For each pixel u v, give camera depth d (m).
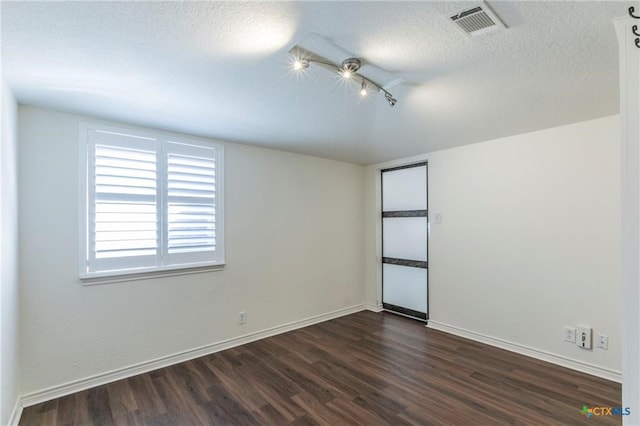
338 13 1.31
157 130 2.92
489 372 2.76
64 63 1.72
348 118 2.65
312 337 3.64
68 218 2.47
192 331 3.10
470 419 2.12
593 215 2.72
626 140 1.21
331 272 4.38
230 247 3.39
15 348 2.13
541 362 2.95
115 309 2.67
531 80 1.94
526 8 1.28
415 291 4.31
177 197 3.03
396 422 2.10
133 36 1.47
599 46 1.55
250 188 3.57
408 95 2.16
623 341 1.20
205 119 2.65
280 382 2.62
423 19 1.35
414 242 4.32
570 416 2.14
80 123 2.54
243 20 1.36
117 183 2.70
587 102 2.31
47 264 2.38
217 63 1.73
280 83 1.98
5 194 1.85
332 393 2.45
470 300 3.56
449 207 3.76
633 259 1.18
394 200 4.59
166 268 2.93
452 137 3.27
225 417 2.16
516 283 3.19
